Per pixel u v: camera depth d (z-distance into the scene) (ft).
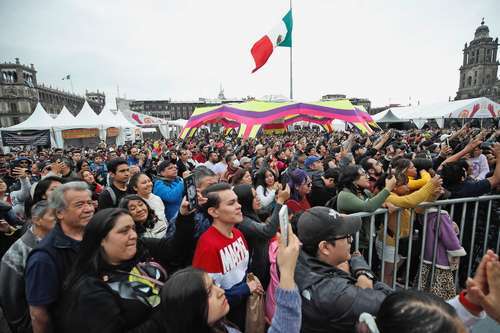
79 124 60.95
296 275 5.11
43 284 5.25
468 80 222.69
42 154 37.19
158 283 5.41
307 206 13.25
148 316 4.90
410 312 2.84
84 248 4.95
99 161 28.22
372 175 12.55
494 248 9.78
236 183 13.24
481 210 9.75
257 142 49.16
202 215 7.86
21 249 6.61
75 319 4.47
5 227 9.75
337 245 4.98
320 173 17.13
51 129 58.23
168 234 8.14
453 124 84.07
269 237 7.50
